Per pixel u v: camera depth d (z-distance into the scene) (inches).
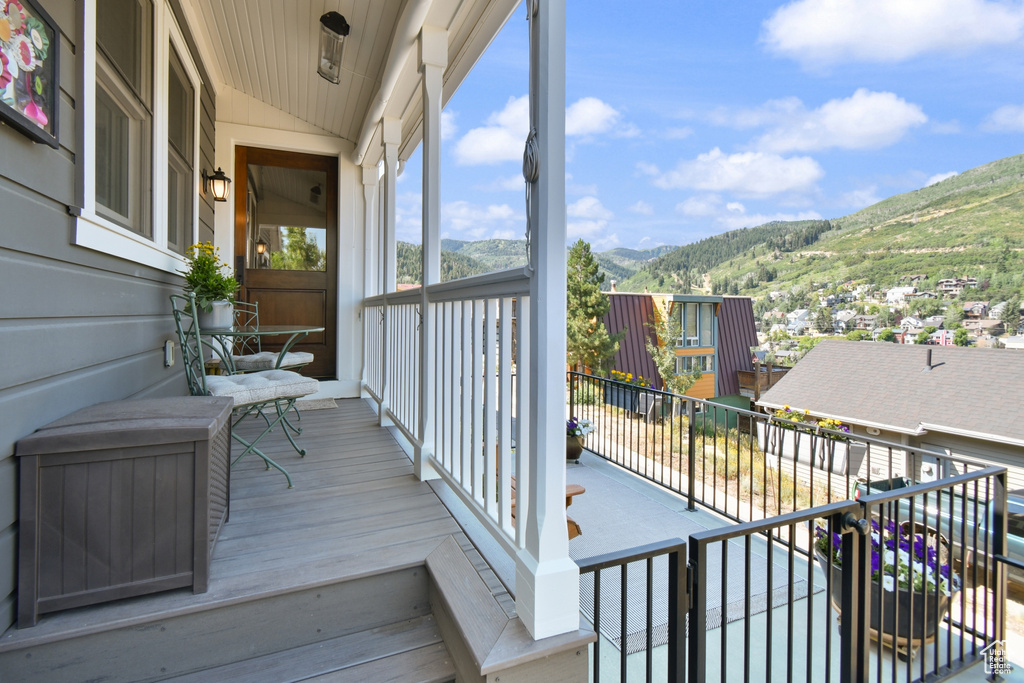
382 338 140.3
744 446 278.8
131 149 81.9
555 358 50.1
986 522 88.5
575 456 172.7
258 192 173.5
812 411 439.2
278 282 176.9
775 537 120.3
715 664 78.2
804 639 85.0
